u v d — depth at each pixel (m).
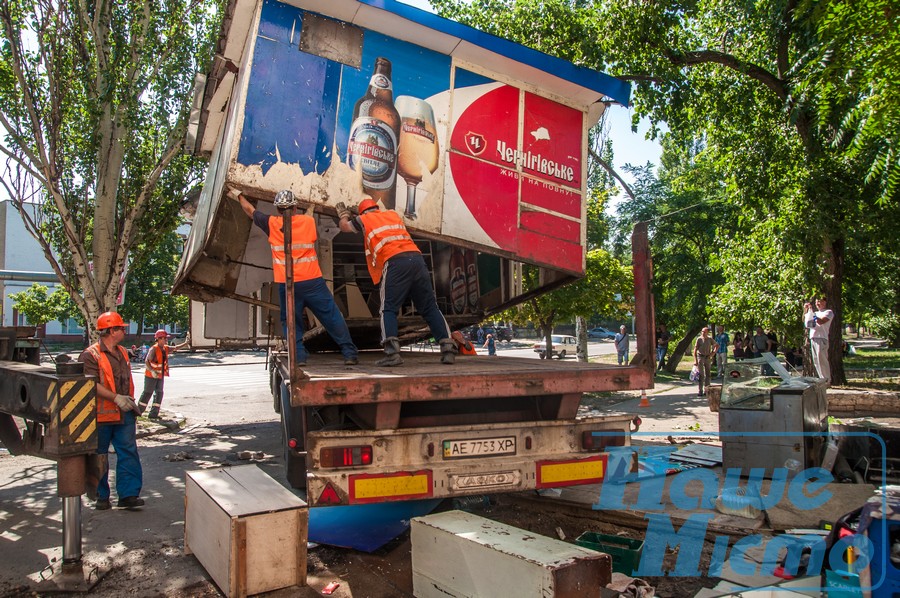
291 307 3.98
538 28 12.70
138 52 11.73
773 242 14.91
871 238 13.66
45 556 4.77
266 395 17.16
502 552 3.39
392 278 5.28
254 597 4.04
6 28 10.70
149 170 12.47
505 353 35.66
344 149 6.09
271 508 4.14
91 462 4.33
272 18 5.89
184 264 8.04
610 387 4.69
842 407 11.32
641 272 4.89
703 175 25.03
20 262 40.88
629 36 12.70
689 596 3.97
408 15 6.20
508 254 6.93
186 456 8.43
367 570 4.53
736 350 21.03
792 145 14.27
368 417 4.27
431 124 6.58
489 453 4.40
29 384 4.58
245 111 5.69
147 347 36.41
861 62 6.80
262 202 7.03
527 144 7.17
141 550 4.90
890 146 7.14
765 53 14.33
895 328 31.69
